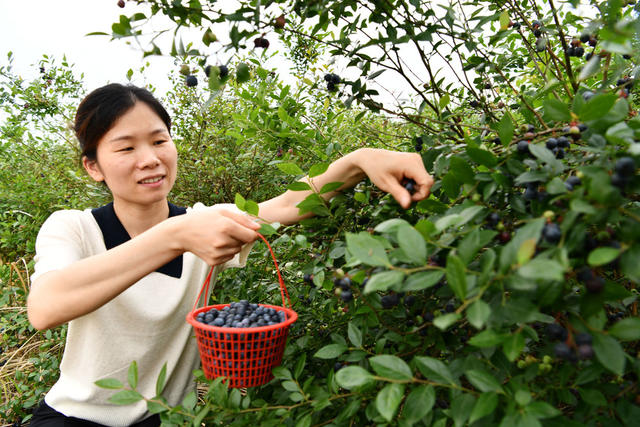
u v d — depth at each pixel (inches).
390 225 33.2
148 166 67.6
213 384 46.9
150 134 68.0
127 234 73.7
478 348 40.3
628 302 47.8
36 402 102.3
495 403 29.9
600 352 29.6
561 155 42.3
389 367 33.9
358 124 102.9
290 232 88.6
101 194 157.4
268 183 148.9
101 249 71.4
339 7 61.7
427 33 64.1
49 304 51.8
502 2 70.3
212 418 47.4
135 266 51.5
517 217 42.9
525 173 35.4
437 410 41.4
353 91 70.1
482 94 75.3
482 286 28.6
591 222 29.8
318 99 115.5
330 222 58.8
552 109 35.5
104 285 51.3
